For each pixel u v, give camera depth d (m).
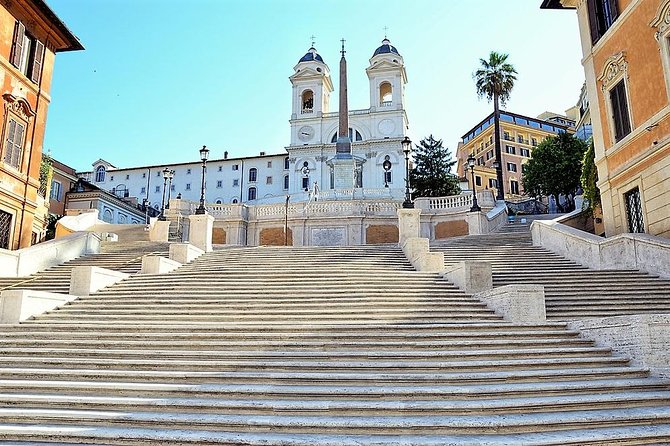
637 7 16.42
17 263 15.62
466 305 10.76
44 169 31.62
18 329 9.76
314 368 7.37
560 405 6.17
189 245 16.64
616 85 17.75
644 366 7.36
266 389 6.60
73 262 17.66
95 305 11.50
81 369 7.77
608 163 18.25
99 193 51.69
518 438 5.43
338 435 5.64
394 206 29.48
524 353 7.82
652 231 15.52
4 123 19.05
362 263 15.23
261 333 9.01
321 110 74.56
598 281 12.65
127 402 6.45
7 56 19.41
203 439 5.53
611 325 8.09
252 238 30.22
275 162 77.19
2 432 5.84
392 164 69.38
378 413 6.05
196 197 78.50
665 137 14.83
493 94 45.31
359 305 10.73
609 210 18.11
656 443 5.50
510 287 9.77
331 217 29.16
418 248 15.34
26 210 20.31
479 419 5.79
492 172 75.31
